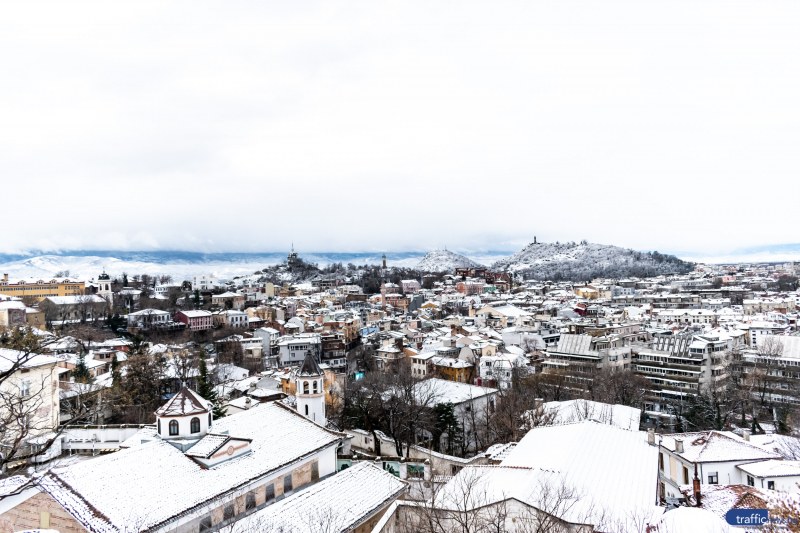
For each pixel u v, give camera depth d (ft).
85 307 596.29
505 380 347.97
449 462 182.39
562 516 91.45
